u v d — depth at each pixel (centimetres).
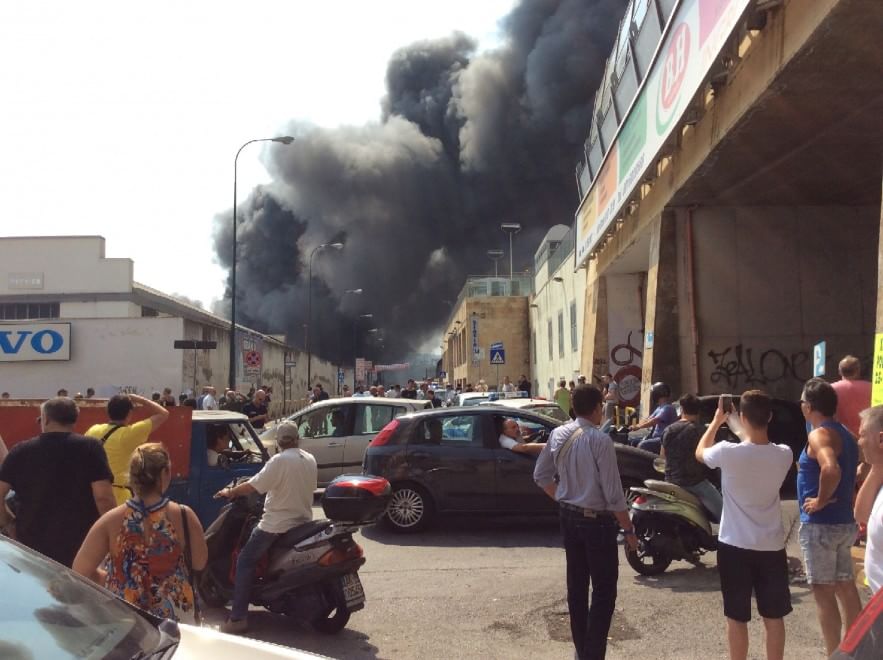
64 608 266
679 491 726
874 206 1573
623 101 1762
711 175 1376
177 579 387
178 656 251
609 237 2162
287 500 568
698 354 1554
